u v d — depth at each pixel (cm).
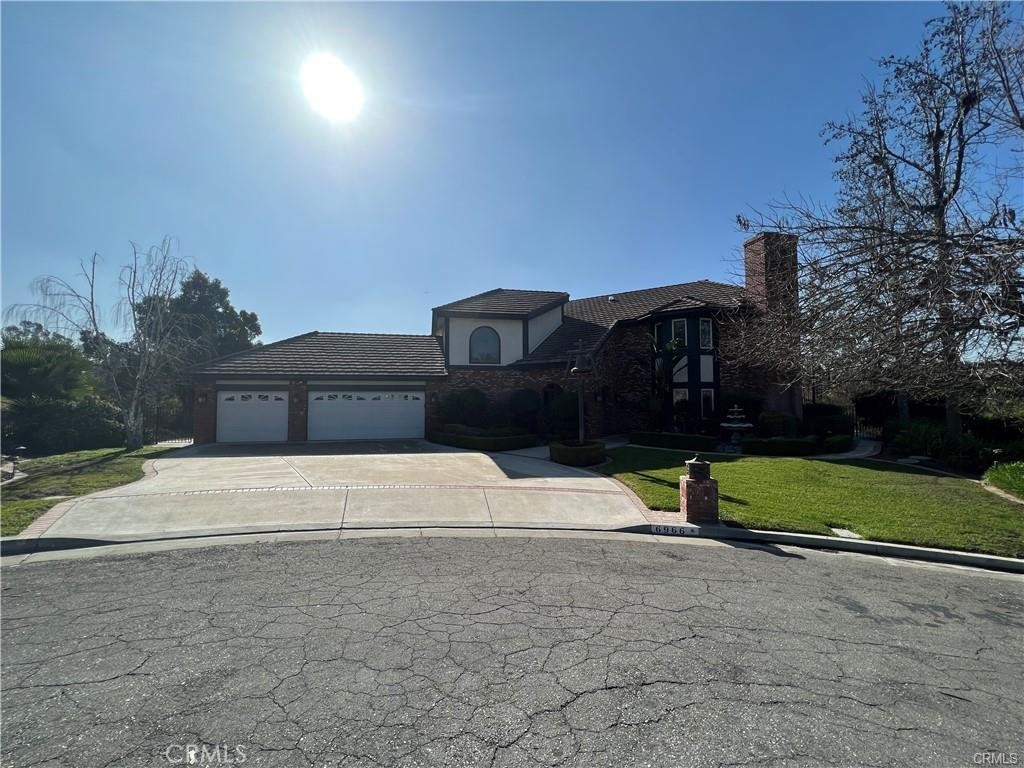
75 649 399
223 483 1067
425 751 280
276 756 275
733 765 273
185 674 362
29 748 280
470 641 418
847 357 819
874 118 1688
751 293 1029
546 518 883
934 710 332
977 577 637
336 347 2358
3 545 688
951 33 1431
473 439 1809
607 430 2288
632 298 2672
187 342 2142
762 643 426
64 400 2012
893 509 933
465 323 2425
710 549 735
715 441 1753
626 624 458
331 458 1512
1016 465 1156
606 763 273
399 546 719
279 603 498
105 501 898
